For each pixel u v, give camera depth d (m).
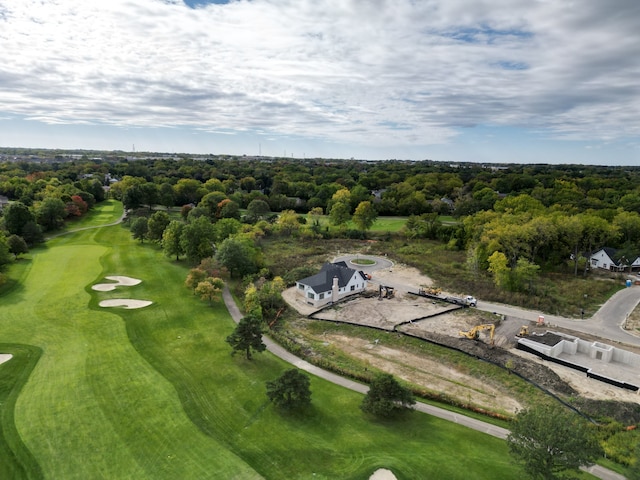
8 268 73.75
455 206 146.88
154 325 54.12
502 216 96.69
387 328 56.81
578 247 88.75
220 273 72.69
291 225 116.00
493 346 50.91
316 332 56.59
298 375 36.84
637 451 26.92
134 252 90.12
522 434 27.44
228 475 28.69
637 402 40.53
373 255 99.06
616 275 81.06
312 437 33.16
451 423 35.97
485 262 80.81
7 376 40.31
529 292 69.06
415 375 45.88
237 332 44.84
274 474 28.89
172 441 32.19
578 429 26.75
